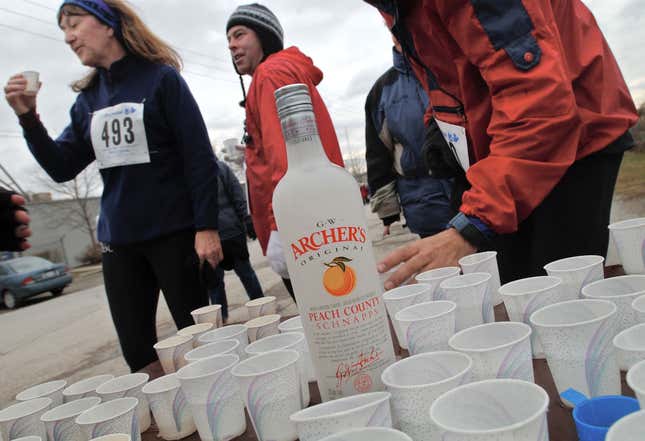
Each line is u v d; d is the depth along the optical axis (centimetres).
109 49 208
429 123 203
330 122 218
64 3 203
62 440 96
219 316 173
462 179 189
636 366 50
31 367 491
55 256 2669
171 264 210
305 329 72
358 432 49
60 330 685
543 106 109
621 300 73
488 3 112
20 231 182
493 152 115
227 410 84
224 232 407
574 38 140
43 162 230
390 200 329
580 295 93
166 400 93
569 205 150
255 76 205
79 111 230
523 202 112
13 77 212
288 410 77
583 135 140
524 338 65
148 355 212
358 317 69
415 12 150
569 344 64
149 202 206
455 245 110
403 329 84
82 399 106
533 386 50
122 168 207
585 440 50
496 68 117
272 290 586
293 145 71
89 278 1872
